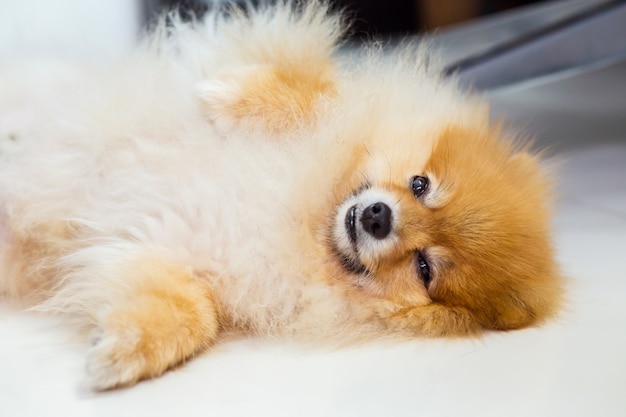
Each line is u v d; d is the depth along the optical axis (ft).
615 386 1.81
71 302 2.03
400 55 2.48
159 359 1.87
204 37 2.36
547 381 1.84
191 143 2.18
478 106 2.47
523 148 2.52
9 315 2.10
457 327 2.11
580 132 4.15
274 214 2.15
